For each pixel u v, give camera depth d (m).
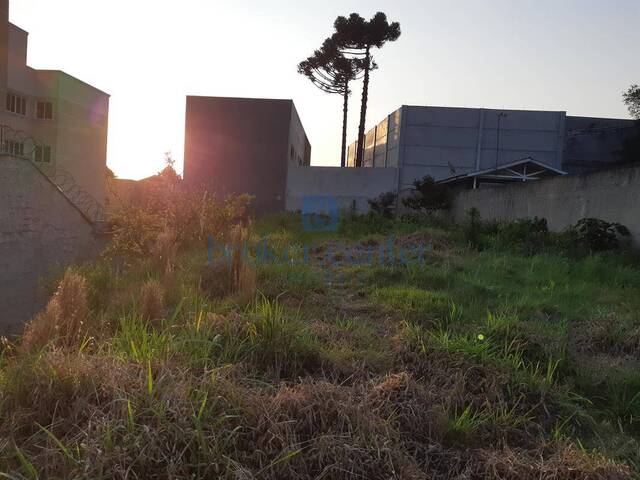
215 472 2.40
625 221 11.39
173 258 8.20
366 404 3.10
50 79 32.53
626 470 2.83
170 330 4.11
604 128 40.22
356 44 37.12
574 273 8.90
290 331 4.13
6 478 2.25
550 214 14.73
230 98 28.53
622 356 4.89
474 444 3.14
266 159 28.59
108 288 7.14
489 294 7.15
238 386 3.14
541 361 4.39
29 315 10.41
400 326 5.25
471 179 26.38
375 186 31.00
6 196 9.57
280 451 2.64
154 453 2.41
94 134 37.44
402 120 38.22
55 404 2.77
